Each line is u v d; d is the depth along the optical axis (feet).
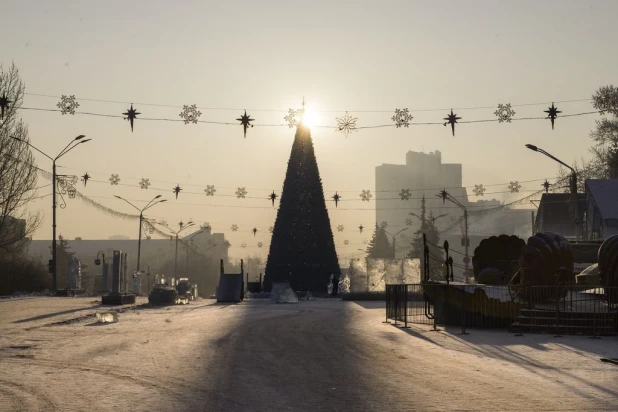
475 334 73.87
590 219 200.34
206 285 480.64
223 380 43.29
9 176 179.11
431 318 89.92
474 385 41.55
